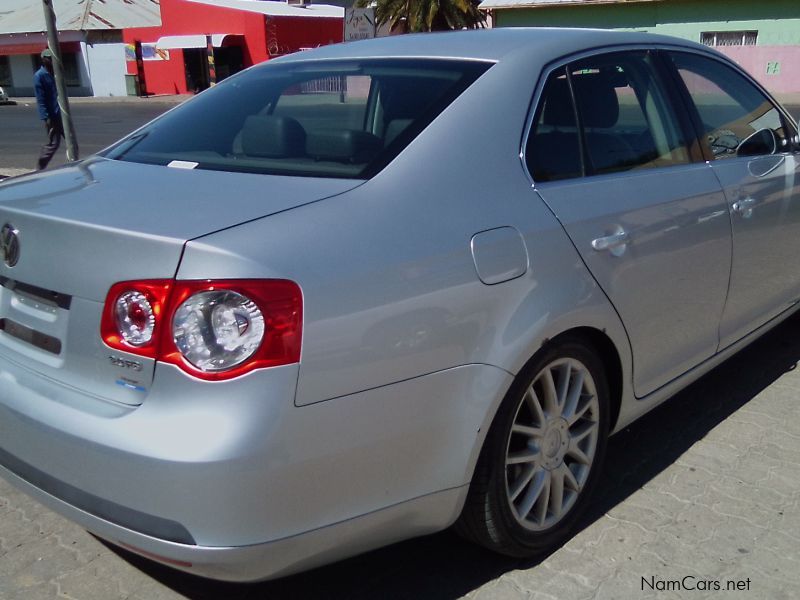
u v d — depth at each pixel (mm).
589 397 2879
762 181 3723
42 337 2422
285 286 2053
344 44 3529
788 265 4078
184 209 2279
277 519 2088
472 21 32312
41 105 11492
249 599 2703
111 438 2109
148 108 31234
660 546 2922
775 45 27703
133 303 2121
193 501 2023
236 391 2021
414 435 2293
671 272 3127
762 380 4320
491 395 2424
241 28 38062
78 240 2252
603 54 3195
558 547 2924
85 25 41375
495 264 2449
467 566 2842
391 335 2207
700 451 3588
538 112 2838
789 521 3062
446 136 2584
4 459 2477
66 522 3139
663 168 3256
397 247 2268
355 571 2830
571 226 2707
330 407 2115
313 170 2559
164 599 2699
